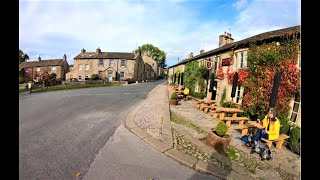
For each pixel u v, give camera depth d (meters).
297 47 9.11
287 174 5.55
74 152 5.71
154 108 12.53
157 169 5.14
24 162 4.97
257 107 11.35
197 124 9.85
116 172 4.82
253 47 11.94
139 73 54.00
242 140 7.95
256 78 11.59
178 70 34.59
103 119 9.52
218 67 17.22
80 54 52.38
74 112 10.94
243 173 5.39
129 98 17.80
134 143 6.66
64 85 33.59
